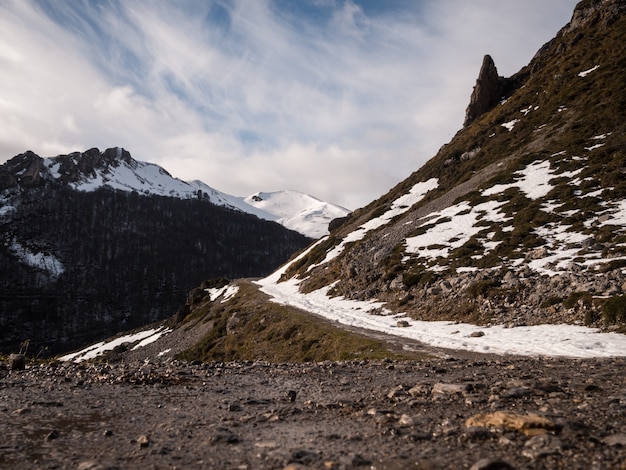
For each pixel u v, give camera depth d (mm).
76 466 5652
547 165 60469
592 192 48156
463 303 36344
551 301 29922
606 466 4871
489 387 10266
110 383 12461
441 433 6621
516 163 66250
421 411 8273
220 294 94312
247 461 5762
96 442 6781
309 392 11320
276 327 49125
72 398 10336
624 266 30641
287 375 14414
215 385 12375
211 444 6590
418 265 49219
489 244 46969
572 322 26562
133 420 8250
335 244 85562
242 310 63875
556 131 69000
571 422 6504
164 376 13672
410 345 28859
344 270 63844
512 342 24891
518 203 53438
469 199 63438
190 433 7273
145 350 77500
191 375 14234
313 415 8555
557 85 83625
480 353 23297
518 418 6621
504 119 89625
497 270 38312
